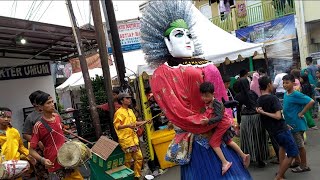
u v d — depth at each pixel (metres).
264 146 5.85
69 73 16.53
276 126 4.74
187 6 3.37
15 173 4.02
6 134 4.78
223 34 8.36
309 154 6.21
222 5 16.56
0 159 4.56
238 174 2.94
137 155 5.84
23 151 5.05
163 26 3.22
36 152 3.94
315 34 14.02
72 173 4.03
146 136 6.83
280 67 14.38
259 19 15.31
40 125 3.98
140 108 7.12
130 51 8.05
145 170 6.66
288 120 5.15
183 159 3.02
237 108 6.35
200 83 2.98
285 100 5.19
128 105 5.98
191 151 3.02
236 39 8.30
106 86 6.39
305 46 13.74
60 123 4.23
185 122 2.89
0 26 5.82
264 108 4.82
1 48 7.95
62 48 9.00
